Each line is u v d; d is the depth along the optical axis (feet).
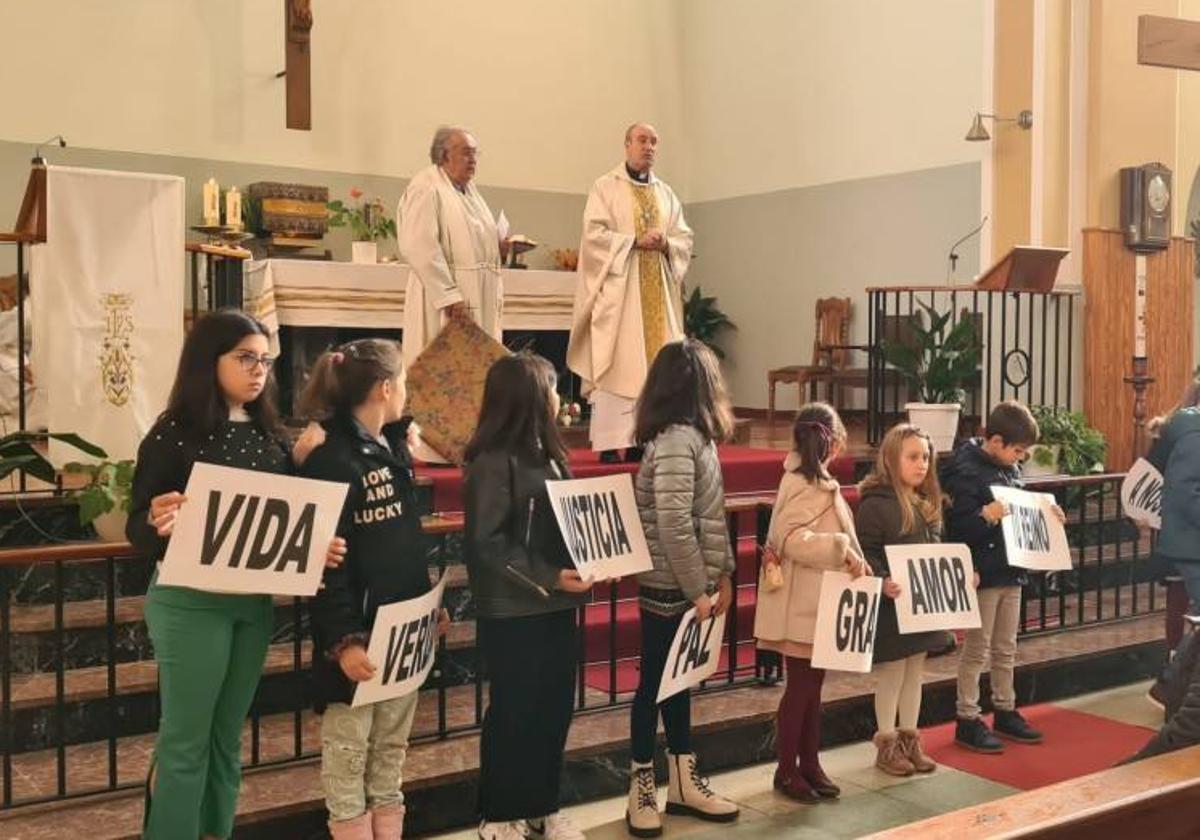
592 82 35.63
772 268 34.65
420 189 21.39
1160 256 28.04
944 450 24.20
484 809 11.56
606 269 21.90
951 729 16.60
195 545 9.45
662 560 12.63
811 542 13.39
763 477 22.49
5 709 11.73
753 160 35.12
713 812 13.12
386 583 10.48
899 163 30.94
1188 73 29.35
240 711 10.30
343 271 24.29
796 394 33.94
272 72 31.17
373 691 10.37
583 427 27.04
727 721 14.76
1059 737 16.28
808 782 14.01
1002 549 15.58
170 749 9.81
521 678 11.44
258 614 10.16
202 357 9.80
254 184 29.91
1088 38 27.27
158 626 9.80
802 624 13.53
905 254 30.89
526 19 34.53
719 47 36.06
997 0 27.55
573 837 11.87
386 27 32.55
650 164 22.50
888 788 14.25
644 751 12.84
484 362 20.36
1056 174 27.27
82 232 15.74
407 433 11.12
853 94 32.14
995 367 28.17
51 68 28.66
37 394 16.63
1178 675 11.27
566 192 35.27
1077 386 27.37
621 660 17.31
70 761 13.07
